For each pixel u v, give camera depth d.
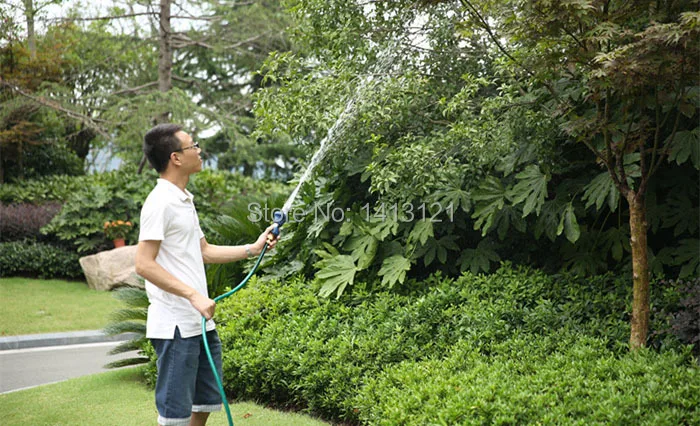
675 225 5.46
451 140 4.92
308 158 6.23
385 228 5.43
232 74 22.81
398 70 5.64
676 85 4.19
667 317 4.33
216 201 14.27
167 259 3.34
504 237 5.44
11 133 16.17
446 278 5.22
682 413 3.07
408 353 4.37
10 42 16.31
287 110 5.59
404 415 3.44
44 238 13.23
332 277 5.45
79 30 18.17
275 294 5.54
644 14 4.20
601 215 5.63
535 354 4.03
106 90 18.75
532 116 4.64
